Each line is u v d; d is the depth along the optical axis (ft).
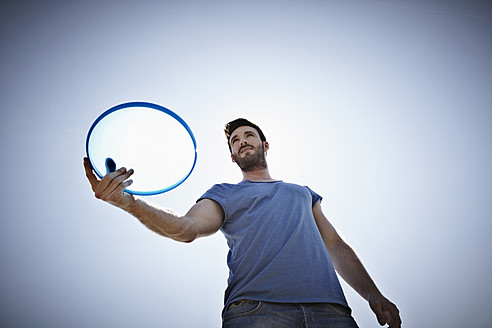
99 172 3.44
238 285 3.96
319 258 4.19
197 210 4.41
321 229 5.05
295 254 4.07
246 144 6.04
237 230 4.49
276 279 3.82
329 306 3.76
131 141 3.72
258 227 4.40
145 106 3.77
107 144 3.59
